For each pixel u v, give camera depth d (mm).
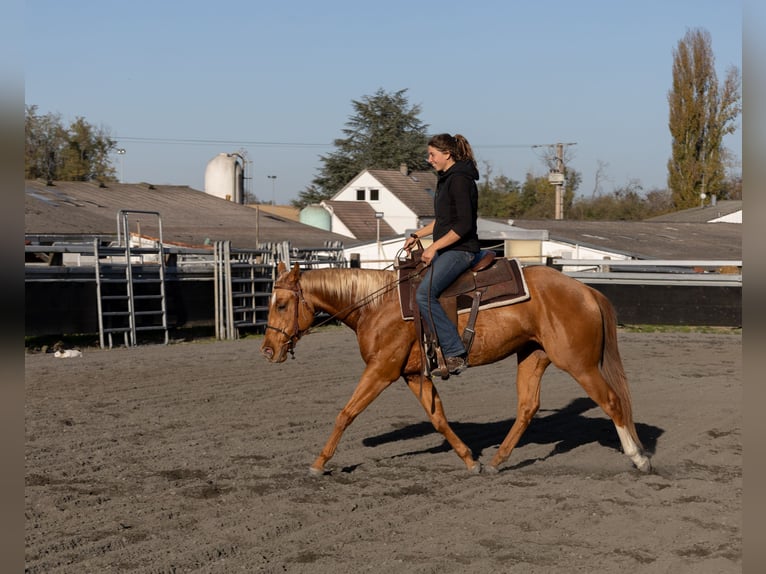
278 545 5941
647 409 11227
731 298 21109
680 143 71312
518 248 29188
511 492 7281
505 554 5754
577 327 7648
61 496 7078
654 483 7520
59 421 10336
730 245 40469
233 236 37375
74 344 18297
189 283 20000
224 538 6074
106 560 5625
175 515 6629
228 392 12484
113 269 19062
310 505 6879
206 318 20344
